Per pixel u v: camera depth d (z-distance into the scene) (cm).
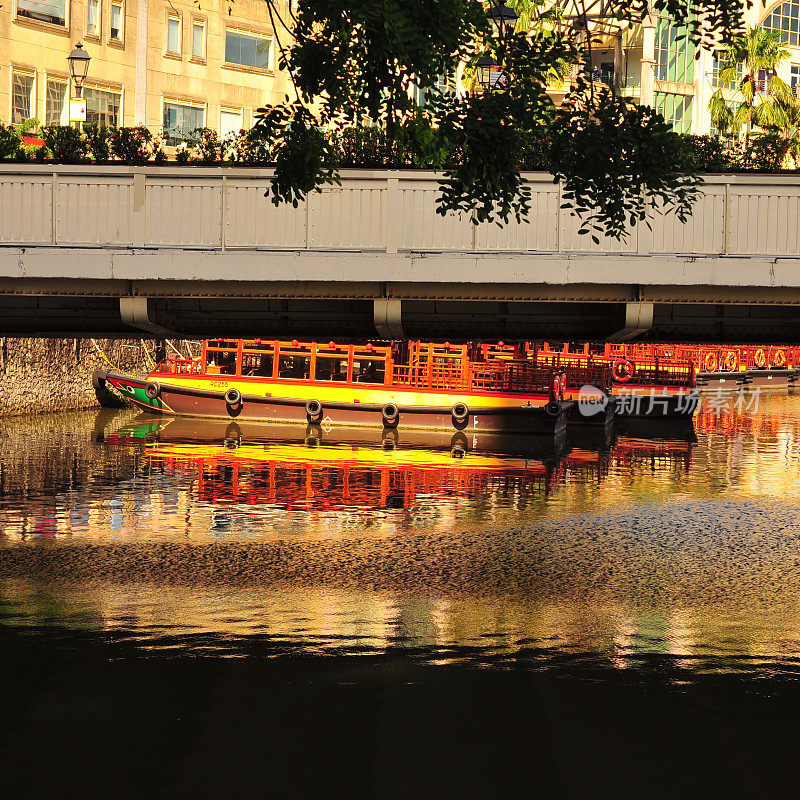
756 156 2059
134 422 3897
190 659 1488
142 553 2016
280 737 1263
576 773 1188
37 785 1149
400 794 1134
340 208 1636
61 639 1555
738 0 1183
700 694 1391
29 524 2230
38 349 3962
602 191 1218
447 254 1633
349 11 1128
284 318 1803
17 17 4269
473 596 1775
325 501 2517
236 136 1972
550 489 2731
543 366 3953
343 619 1655
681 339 1797
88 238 1642
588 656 1514
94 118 4609
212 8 5000
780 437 3947
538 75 1204
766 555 2066
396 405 3944
